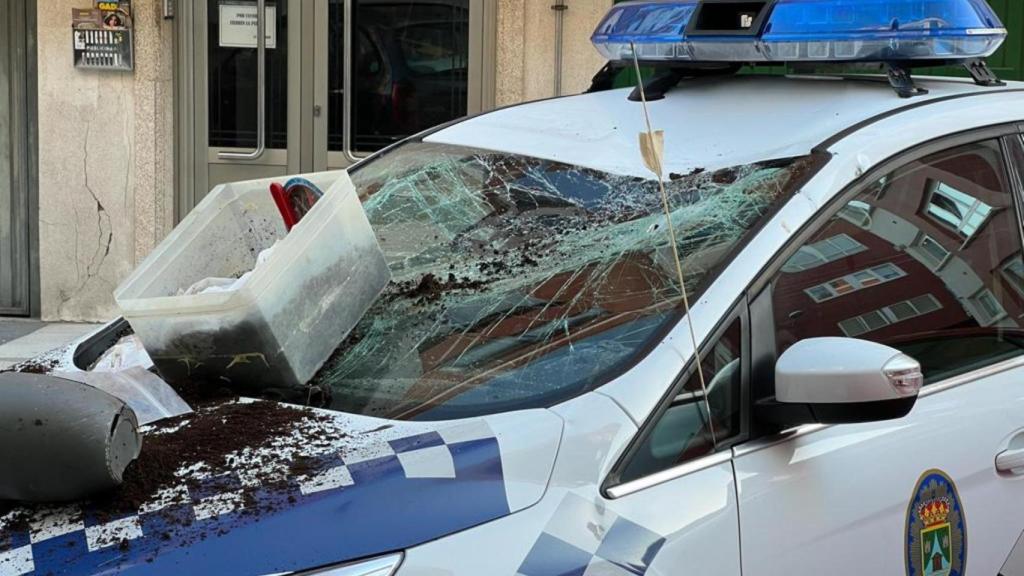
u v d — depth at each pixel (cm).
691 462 217
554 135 317
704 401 221
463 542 191
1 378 200
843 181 258
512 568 191
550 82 742
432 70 748
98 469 189
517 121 333
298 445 212
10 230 762
